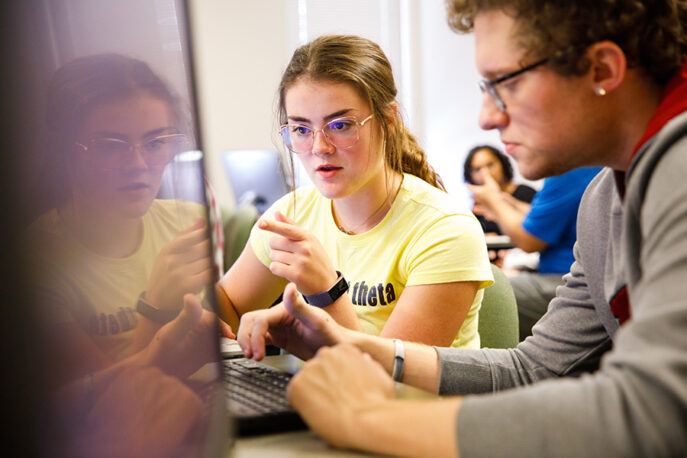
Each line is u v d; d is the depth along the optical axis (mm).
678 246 603
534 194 3934
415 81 6031
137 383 555
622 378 597
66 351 490
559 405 608
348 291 1520
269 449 717
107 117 588
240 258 1733
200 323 610
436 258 1386
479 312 1568
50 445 466
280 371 1014
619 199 912
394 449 661
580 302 1086
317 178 1440
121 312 570
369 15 5812
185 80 606
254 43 5395
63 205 513
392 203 1486
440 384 1061
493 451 614
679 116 702
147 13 611
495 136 5520
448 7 878
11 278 439
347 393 737
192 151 603
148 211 624
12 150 440
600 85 772
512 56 782
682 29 771
